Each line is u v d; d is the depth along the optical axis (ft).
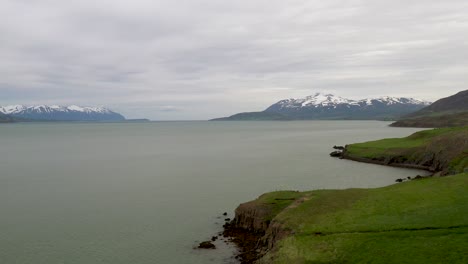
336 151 480.23
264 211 168.55
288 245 125.90
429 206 136.36
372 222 130.31
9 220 185.26
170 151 528.22
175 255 143.23
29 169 352.69
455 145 311.88
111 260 138.82
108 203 217.36
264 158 424.87
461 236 109.70
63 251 147.02
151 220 184.65
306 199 168.14
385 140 457.68
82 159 434.71
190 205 212.02
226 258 139.85
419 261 100.07
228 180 285.02
